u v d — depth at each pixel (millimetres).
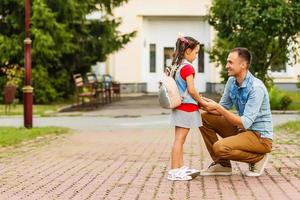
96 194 8344
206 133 9664
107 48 34469
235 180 9297
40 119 24219
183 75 9305
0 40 31891
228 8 27812
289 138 15984
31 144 15227
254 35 27000
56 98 34094
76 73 35406
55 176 10008
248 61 9266
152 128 20172
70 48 32625
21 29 32438
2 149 14125
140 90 43438
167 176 9797
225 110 9219
